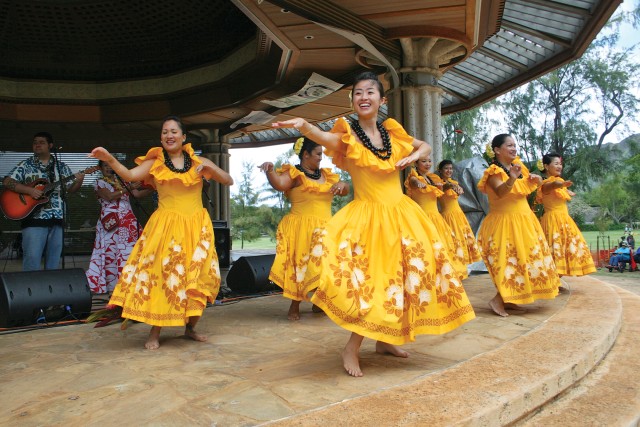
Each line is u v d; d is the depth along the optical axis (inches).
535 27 293.4
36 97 414.0
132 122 434.9
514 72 360.2
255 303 199.0
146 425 75.0
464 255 239.0
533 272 157.1
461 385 87.6
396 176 104.3
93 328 154.6
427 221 103.3
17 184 192.2
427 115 272.7
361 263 96.7
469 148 852.6
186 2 352.5
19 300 155.3
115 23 377.4
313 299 94.2
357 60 292.2
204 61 405.7
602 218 898.7
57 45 399.5
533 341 117.6
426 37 260.8
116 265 231.3
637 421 86.4
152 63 418.0
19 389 93.4
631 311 177.5
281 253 167.2
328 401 83.8
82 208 517.3
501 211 162.6
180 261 126.7
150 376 100.3
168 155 132.3
